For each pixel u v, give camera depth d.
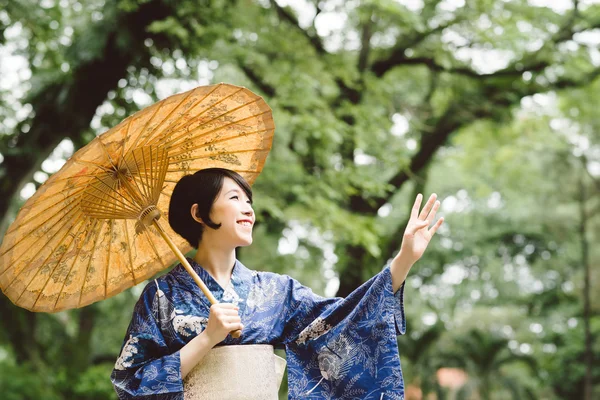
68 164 3.22
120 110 12.49
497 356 25.12
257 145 3.75
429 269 27.53
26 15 11.49
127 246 3.71
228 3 12.06
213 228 3.54
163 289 3.51
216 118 3.53
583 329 27.45
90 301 3.70
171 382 3.25
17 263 3.47
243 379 3.38
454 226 27.91
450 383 25.62
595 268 26.53
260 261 16.30
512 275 29.50
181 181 3.62
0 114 12.55
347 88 14.02
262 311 3.55
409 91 16.86
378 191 12.62
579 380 26.78
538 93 15.89
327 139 12.05
